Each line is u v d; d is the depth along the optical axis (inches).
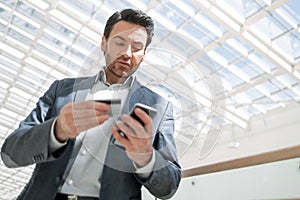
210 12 143.2
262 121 220.5
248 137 218.7
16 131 25.6
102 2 154.2
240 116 214.2
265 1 139.2
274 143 206.5
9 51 230.8
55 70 224.4
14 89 274.5
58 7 171.9
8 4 191.9
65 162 24.8
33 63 230.7
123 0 148.0
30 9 187.5
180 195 28.7
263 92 190.7
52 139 22.8
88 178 25.1
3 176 304.2
